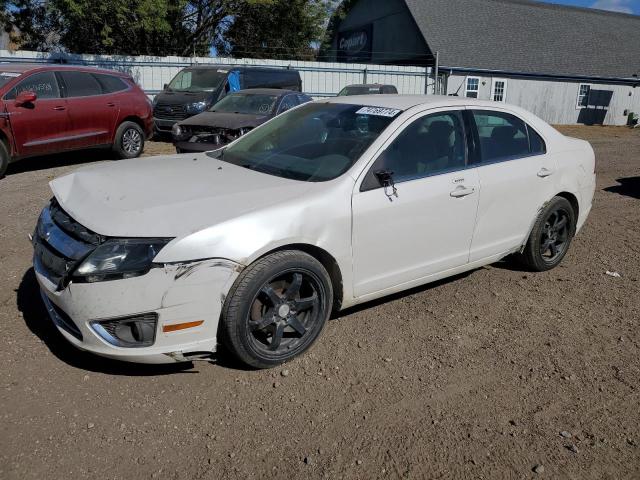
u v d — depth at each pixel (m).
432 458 2.86
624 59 31.47
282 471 2.73
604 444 3.02
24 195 7.84
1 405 3.10
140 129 11.59
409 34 28.97
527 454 2.92
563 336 4.16
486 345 3.99
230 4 24.06
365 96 4.84
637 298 4.89
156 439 2.91
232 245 3.20
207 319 3.21
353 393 3.36
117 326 3.12
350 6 33.91
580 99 29.44
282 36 26.53
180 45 24.41
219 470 2.72
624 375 3.67
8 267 4.96
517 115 4.95
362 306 4.50
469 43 28.11
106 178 3.88
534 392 3.45
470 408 3.27
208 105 14.20
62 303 3.18
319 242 3.56
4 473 2.63
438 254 4.29
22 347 3.66
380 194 3.82
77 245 3.20
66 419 3.02
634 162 13.03
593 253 6.08
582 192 5.41
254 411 3.16
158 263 3.05
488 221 4.58
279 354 3.56
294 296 3.55
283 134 4.52
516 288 5.00
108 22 20.62
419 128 4.18
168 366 3.55
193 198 3.43
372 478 2.71
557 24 32.56
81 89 10.41
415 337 4.05
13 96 9.29
